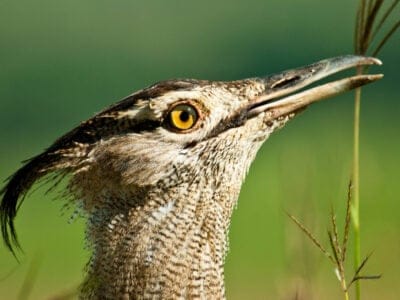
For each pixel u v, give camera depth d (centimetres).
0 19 4156
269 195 2259
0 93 3616
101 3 4309
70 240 2097
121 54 3966
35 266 1159
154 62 3934
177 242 977
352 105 3188
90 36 4078
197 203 988
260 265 2111
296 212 1192
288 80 1043
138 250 969
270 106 1027
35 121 3534
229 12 4225
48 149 991
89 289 977
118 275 968
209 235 989
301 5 4141
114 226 975
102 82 3791
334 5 4094
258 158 2538
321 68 1052
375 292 1434
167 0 4425
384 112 3158
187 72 3909
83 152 978
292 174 1228
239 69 3906
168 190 981
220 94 1009
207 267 984
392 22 3384
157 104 979
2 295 1802
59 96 3666
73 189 990
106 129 980
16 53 3919
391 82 3309
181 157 985
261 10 4194
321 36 3938
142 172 975
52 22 4144
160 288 968
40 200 2280
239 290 2052
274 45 3956
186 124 988
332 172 1269
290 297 1162
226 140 1005
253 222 2198
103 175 977
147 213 975
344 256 973
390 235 1427
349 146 2234
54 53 3950
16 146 3412
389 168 2288
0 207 1017
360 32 1053
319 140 2569
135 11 4300
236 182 1015
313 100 1035
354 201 1057
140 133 979
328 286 1484
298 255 1176
